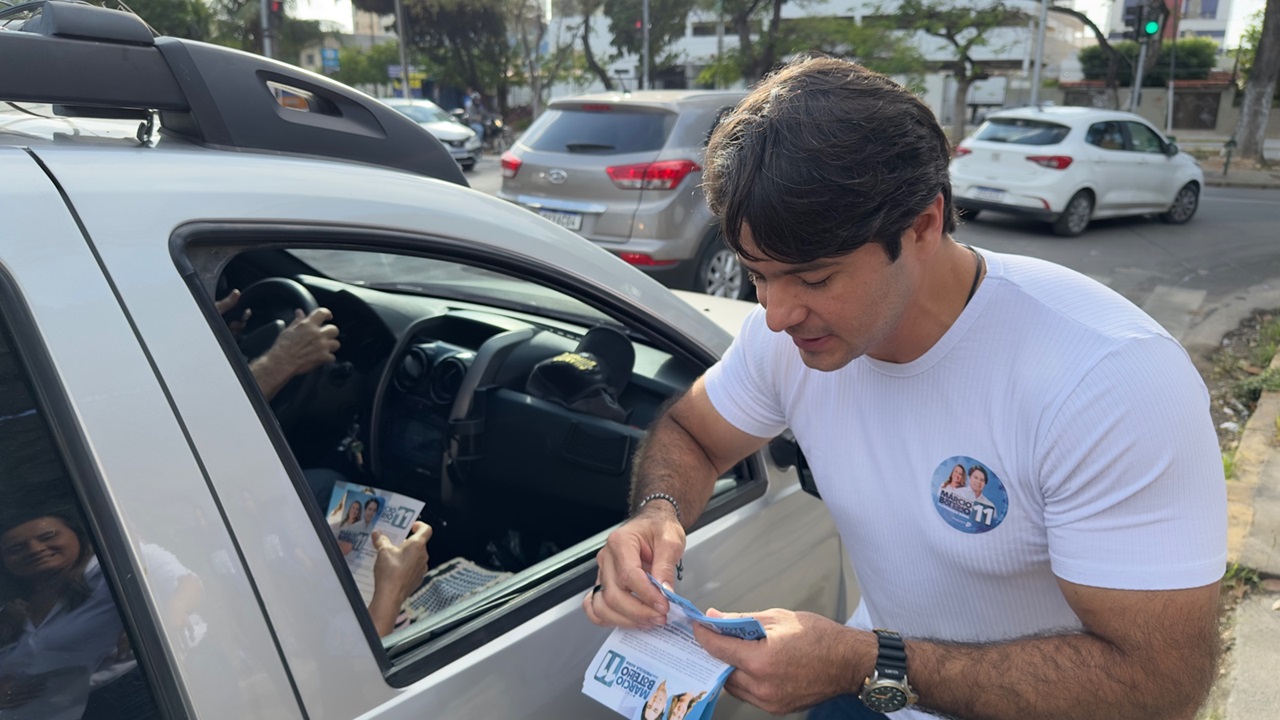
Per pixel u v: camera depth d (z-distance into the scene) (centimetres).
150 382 86
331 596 95
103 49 106
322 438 184
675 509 131
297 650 91
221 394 91
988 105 3309
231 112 117
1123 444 96
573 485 172
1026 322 103
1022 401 103
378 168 128
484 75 3631
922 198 91
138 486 83
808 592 175
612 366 176
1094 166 955
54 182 90
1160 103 3272
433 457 180
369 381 185
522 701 114
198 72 114
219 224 99
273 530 92
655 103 593
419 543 138
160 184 97
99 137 114
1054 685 102
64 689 82
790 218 86
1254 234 1017
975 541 111
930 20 2392
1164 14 1647
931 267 102
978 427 106
